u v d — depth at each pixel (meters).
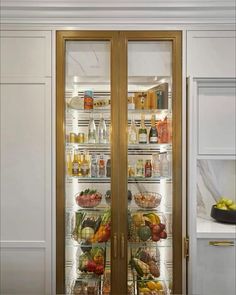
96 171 2.16
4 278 2.08
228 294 2.06
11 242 2.07
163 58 2.14
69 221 2.15
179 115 2.08
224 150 2.13
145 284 2.11
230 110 2.14
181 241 2.07
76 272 2.14
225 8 2.05
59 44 2.09
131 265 2.13
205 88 2.15
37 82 2.09
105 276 2.12
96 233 2.11
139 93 2.17
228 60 2.09
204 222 2.38
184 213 2.07
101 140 2.17
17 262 2.08
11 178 2.09
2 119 2.09
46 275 2.06
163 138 2.16
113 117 2.09
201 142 2.13
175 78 2.08
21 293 2.07
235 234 2.06
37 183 2.09
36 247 2.07
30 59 2.09
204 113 2.14
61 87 2.09
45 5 2.05
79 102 2.17
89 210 2.16
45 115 2.09
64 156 2.10
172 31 2.09
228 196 2.53
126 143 2.09
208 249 2.07
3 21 2.09
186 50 2.09
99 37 2.10
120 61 2.10
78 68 2.14
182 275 2.06
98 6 2.05
